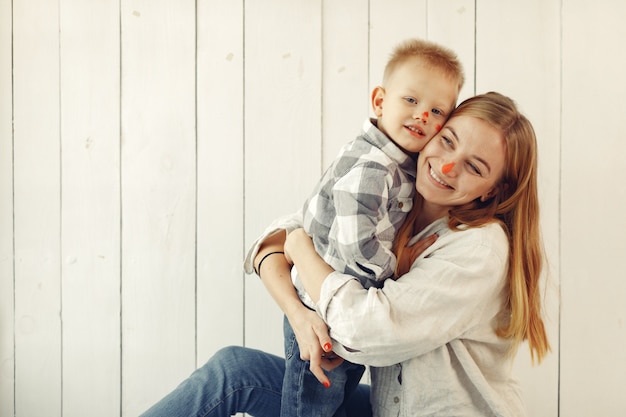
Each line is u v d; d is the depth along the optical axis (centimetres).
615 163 151
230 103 158
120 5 158
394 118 104
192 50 158
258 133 158
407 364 102
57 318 162
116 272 161
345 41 155
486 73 152
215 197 159
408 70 104
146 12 158
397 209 106
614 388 153
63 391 163
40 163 161
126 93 159
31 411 163
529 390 154
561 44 151
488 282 100
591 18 150
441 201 104
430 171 103
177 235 160
